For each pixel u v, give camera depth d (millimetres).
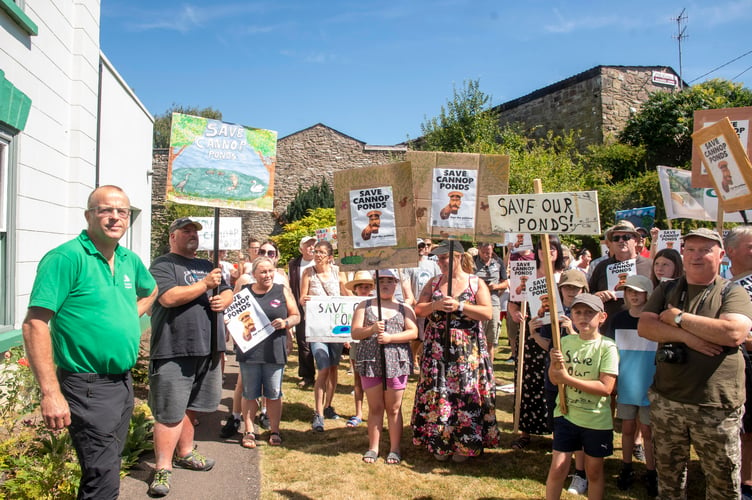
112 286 3154
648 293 4055
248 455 4852
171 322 4125
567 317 4461
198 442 5160
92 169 7379
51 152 6387
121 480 4219
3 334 5168
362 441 5258
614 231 5168
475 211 4582
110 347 3055
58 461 3682
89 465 3023
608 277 5168
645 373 4102
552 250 4898
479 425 4598
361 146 28125
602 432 3502
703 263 3193
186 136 4480
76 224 6875
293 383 7484
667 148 19172
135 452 4496
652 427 3393
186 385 4180
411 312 4914
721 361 3096
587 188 16469
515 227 3789
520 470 4555
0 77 5043
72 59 6953
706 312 3146
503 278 7832
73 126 6922
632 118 19891
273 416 5156
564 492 4125
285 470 4508
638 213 9000
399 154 28172
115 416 3107
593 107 20750
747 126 4953
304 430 5574
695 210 6000
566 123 21953
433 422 4613
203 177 4520
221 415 6059
